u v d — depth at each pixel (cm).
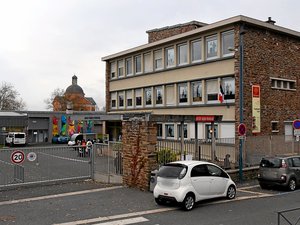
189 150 1945
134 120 1694
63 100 9781
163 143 1841
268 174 1712
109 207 1305
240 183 1912
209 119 1928
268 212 1227
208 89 2652
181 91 2902
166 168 1320
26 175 1997
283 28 2611
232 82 2458
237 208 1291
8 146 5712
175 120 1767
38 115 6462
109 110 3838
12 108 9544
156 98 3188
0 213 1217
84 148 2188
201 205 1348
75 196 1496
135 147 1683
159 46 3111
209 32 2609
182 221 1112
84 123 6381
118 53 3606
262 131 2488
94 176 1886
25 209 1272
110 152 1881
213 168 1403
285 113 2673
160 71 3091
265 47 2536
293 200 1452
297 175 1720
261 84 2497
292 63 2741
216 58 2550
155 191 1320
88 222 1112
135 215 1195
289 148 2425
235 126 2391
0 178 1898
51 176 1959
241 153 1934
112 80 3788
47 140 6562
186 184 1266
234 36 2408
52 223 1098
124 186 1719
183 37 2803
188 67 2795
